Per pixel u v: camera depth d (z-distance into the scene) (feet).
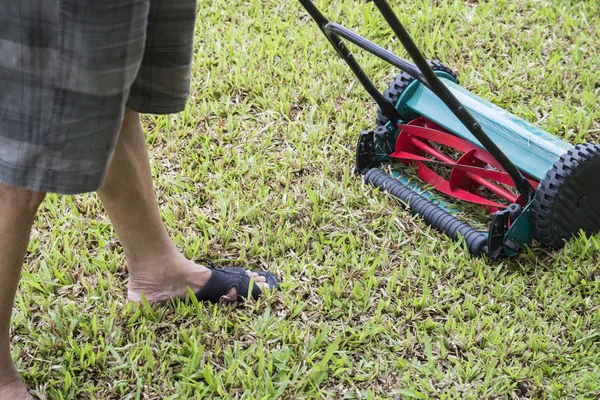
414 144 10.06
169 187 10.01
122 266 8.73
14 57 5.24
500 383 7.28
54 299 8.35
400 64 7.64
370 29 13.25
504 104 11.57
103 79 5.32
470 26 13.46
